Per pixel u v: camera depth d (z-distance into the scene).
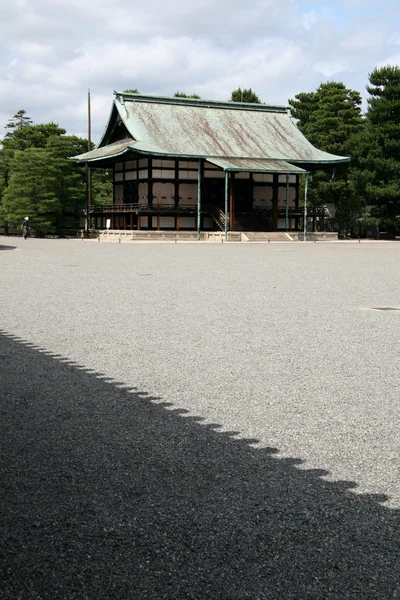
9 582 2.61
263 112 61.34
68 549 2.87
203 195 54.56
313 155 56.25
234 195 55.88
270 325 8.98
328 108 61.62
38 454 4.04
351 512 3.24
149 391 5.52
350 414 4.92
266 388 5.65
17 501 3.36
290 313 10.16
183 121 56.44
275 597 2.52
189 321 9.23
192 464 3.88
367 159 55.59
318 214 57.41
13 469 3.79
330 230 62.03
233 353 7.08
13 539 2.96
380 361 6.75
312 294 12.83
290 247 39.12
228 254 29.41
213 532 3.02
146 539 2.95
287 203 53.44
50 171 55.66
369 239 59.00
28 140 66.25
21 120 77.06
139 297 11.97
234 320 9.38
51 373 6.12
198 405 5.13
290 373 6.20
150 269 19.19
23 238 51.62
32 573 2.68
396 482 3.63
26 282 14.55
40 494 3.44
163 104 57.72
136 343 7.58
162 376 6.05
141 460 3.94
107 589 2.57
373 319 9.61
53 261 22.53
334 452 4.11
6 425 4.59
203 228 54.97
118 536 2.98
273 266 21.16
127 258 25.12
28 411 4.93
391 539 2.97
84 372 6.17
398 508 3.29
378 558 2.80
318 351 7.24
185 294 12.57
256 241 50.50
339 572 2.69
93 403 5.15
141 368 6.35
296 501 3.37
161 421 4.71
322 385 5.76
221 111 59.47
